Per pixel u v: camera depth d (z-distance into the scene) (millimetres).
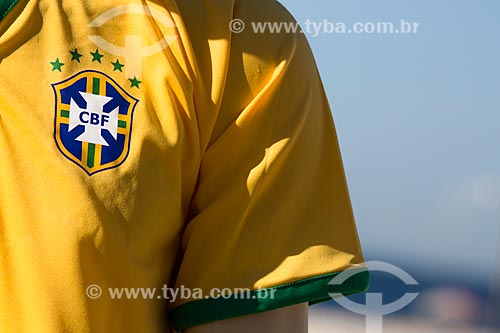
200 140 1640
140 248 1567
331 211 1711
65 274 1505
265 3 1750
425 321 12281
